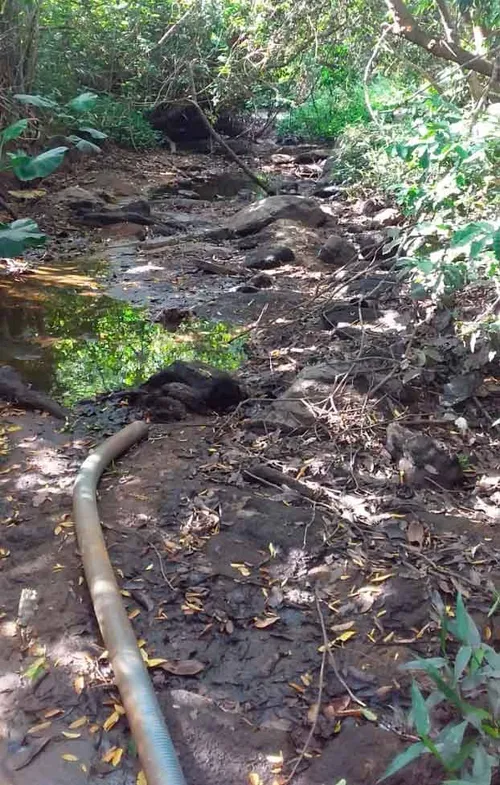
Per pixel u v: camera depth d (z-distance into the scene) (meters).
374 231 8.46
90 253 8.06
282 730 2.28
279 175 14.21
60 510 3.31
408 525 3.22
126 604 2.77
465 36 6.33
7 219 8.92
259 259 7.51
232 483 3.51
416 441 3.63
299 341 5.31
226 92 10.83
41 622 2.67
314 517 3.24
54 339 5.49
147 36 13.60
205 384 4.28
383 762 2.15
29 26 10.49
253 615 2.74
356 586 2.87
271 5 8.05
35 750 2.20
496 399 4.33
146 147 15.29
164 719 2.25
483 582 2.88
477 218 4.90
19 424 4.12
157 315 6.01
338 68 9.95
